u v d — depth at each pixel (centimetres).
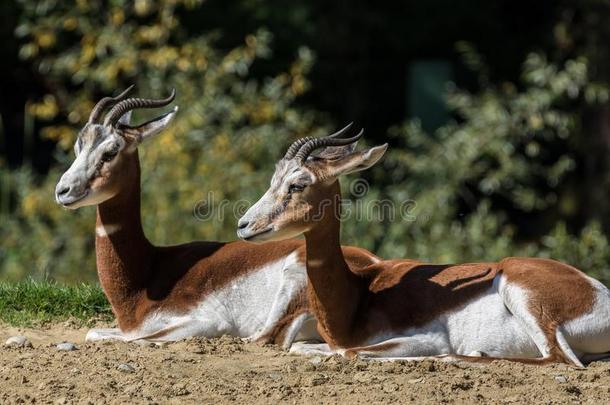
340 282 2566
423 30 6944
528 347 2562
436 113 6719
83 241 4888
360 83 6869
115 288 2820
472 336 2581
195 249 2908
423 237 4959
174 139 4791
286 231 2508
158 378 2320
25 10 5678
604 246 5081
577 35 6431
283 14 6344
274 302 2788
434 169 5181
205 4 6219
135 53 5175
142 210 4769
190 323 2789
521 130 5381
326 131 5172
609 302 2558
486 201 5262
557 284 2548
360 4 6731
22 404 2164
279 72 6378
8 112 6488
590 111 6250
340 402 2169
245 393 2239
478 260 4903
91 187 2747
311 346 2656
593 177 6331
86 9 5325
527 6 7131
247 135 4919
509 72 7106
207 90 5041
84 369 2386
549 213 6500
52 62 5397
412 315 2605
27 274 4781
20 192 5078
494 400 2192
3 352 2564
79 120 5250
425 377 2336
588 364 2555
